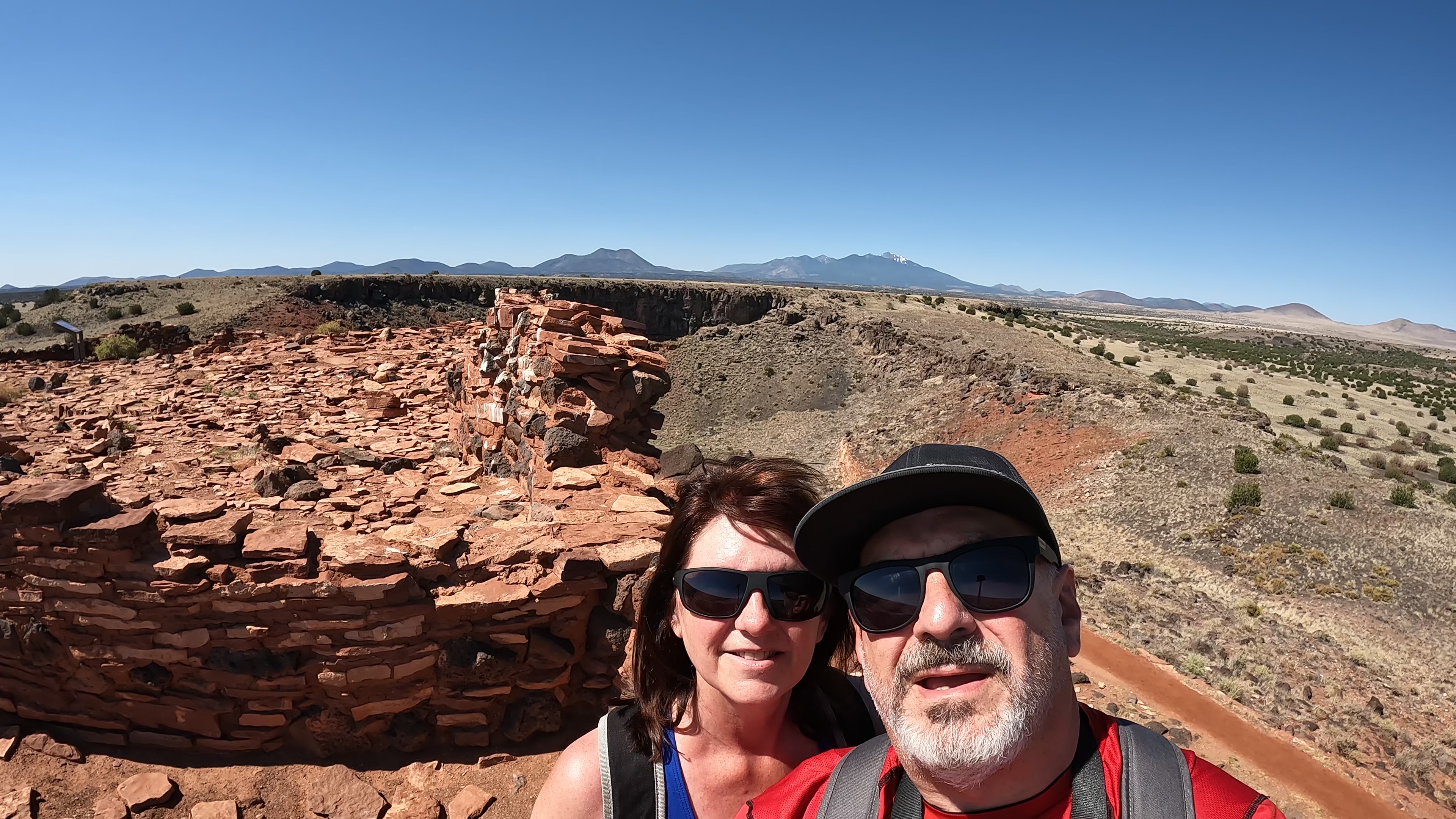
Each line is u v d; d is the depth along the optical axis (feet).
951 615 1.67
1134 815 1.50
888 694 1.78
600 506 5.95
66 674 4.83
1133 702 12.01
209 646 4.67
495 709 4.89
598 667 5.00
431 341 24.99
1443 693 17.46
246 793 4.48
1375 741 12.70
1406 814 10.25
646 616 2.54
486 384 10.72
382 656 4.64
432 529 5.26
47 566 4.69
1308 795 10.19
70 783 4.50
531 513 6.24
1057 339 102.37
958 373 65.16
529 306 10.27
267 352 23.06
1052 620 1.74
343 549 4.80
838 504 1.80
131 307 86.99
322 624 4.58
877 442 57.82
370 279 101.19
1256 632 19.58
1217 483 35.65
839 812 1.83
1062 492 38.93
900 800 1.80
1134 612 19.42
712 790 2.40
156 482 8.88
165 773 4.57
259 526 6.15
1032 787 1.65
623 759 2.34
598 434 7.45
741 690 2.33
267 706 4.73
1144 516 33.24
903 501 1.79
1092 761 1.65
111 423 12.73
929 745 1.65
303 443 11.40
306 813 4.40
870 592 1.81
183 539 4.70
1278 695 13.69
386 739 4.81
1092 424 46.93
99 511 4.89
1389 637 21.45
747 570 2.31
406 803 4.48
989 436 51.11
